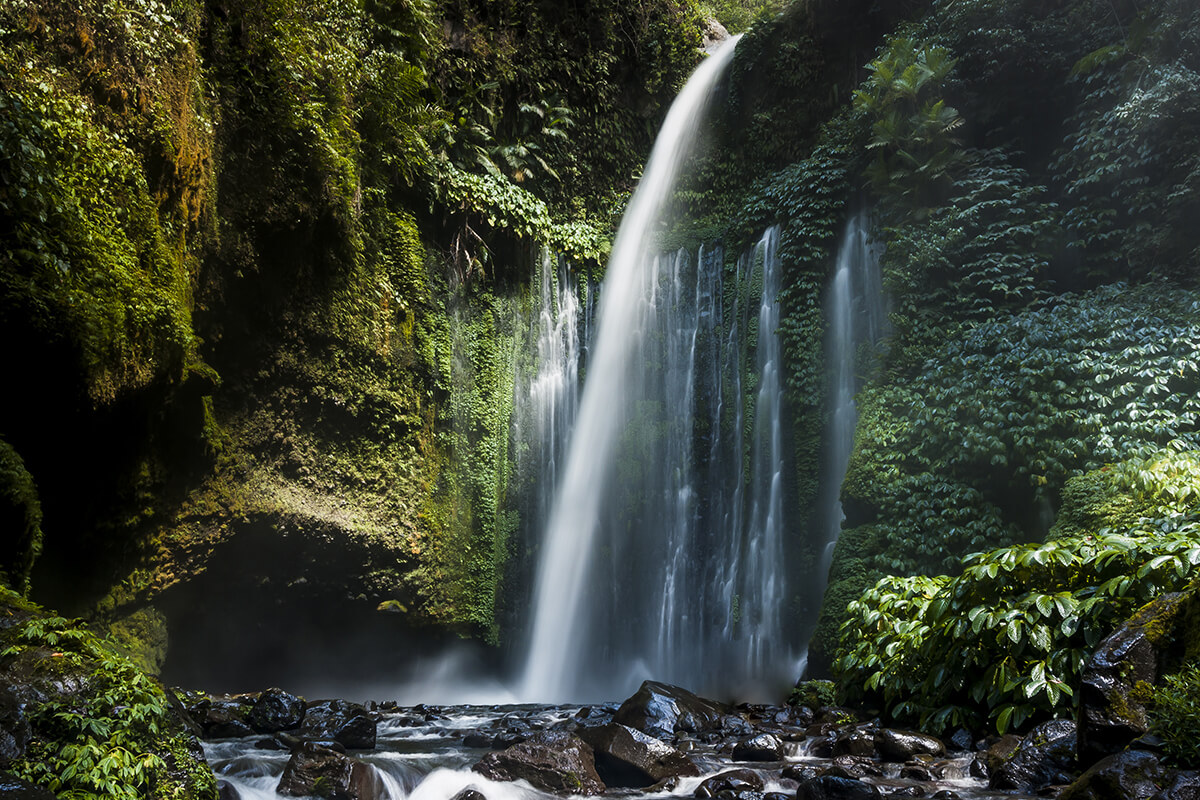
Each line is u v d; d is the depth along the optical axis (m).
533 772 5.57
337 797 5.13
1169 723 4.14
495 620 15.68
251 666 14.07
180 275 9.66
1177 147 11.73
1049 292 12.56
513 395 16.67
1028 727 6.29
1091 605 6.12
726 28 23.22
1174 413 9.99
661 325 17.73
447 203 15.84
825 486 14.52
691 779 5.79
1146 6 12.93
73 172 8.10
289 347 12.54
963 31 14.56
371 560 13.71
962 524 11.26
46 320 7.48
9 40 7.84
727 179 18.94
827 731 6.98
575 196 18.97
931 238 13.41
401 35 14.61
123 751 4.12
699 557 16.14
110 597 10.27
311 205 11.90
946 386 11.96
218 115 10.53
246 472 12.10
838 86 18.17
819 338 14.97
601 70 19.58
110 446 9.37
